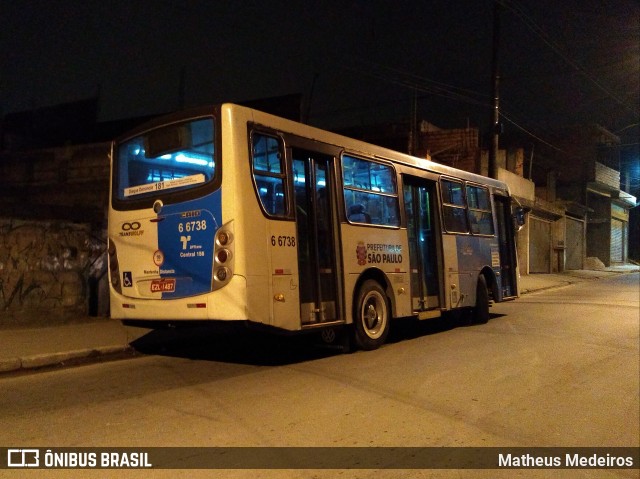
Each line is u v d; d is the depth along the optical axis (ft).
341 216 27.66
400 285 31.76
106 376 24.02
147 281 24.70
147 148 25.35
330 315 26.99
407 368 25.95
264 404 19.76
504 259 46.14
